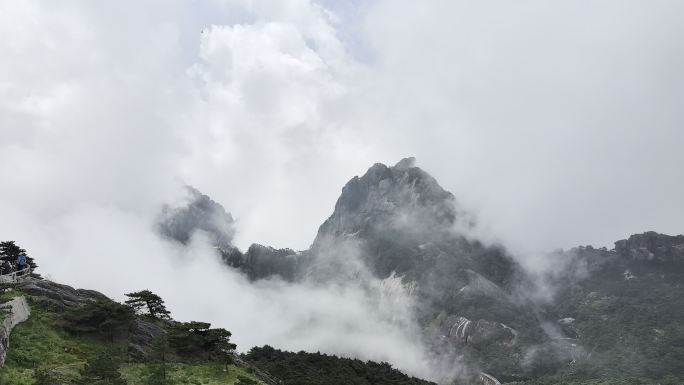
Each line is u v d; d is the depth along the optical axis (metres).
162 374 64.56
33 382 50.00
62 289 77.38
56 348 60.31
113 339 69.06
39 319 65.06
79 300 75.31
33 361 55.00
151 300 87.75
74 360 58.81
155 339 74.94
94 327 67.81
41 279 82.94
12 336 57.59
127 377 61.91
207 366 74.75
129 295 86.69
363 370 165.62
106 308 69.75
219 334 80.25
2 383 47.78
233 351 96.00
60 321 66.31
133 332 73.38
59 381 51.72
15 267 82.75
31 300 69.12
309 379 128.62
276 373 129.62
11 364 52.53
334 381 139.38
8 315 59.00
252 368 86.00
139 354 68.75
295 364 153.50
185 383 65.31
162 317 90.62
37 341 59.72
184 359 75.06
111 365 55.75
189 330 79.94
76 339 65.19
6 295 67.19
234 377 73.06
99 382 52.91
